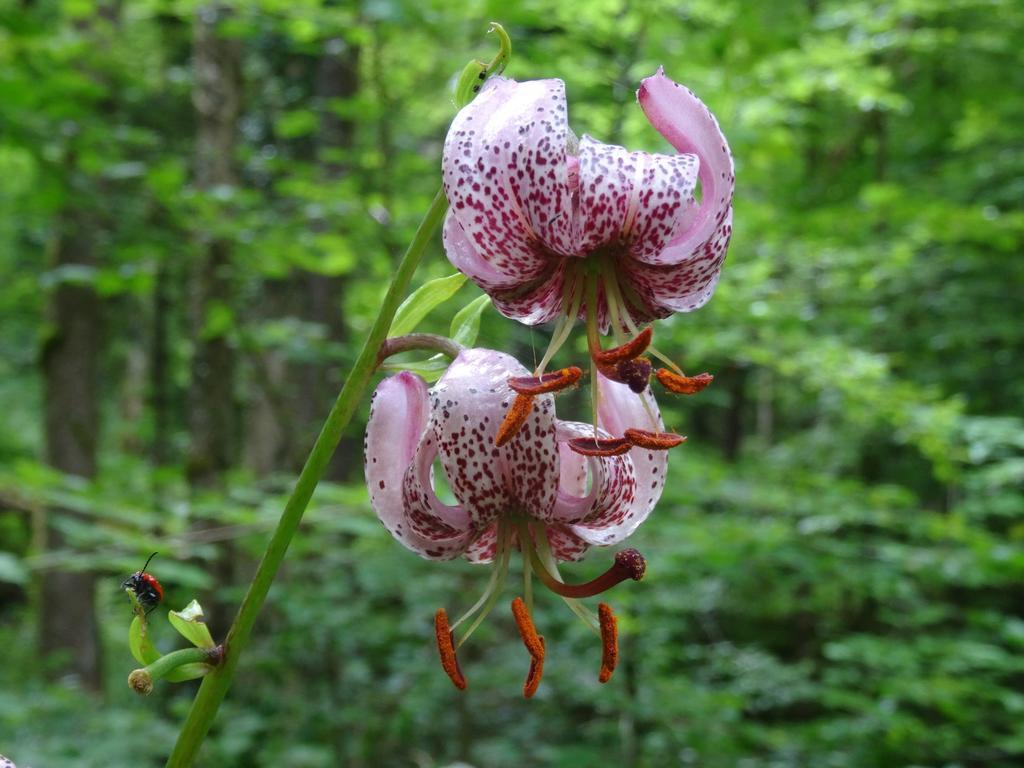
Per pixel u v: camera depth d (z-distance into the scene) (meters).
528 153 1.47
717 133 1.53
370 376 1.58
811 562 5.60
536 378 1.46
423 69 6.98
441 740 6.81
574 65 6.25
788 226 7.24
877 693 6.67
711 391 8.85
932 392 6.29
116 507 4.12
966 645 5.80
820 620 8.88
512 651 6.43
